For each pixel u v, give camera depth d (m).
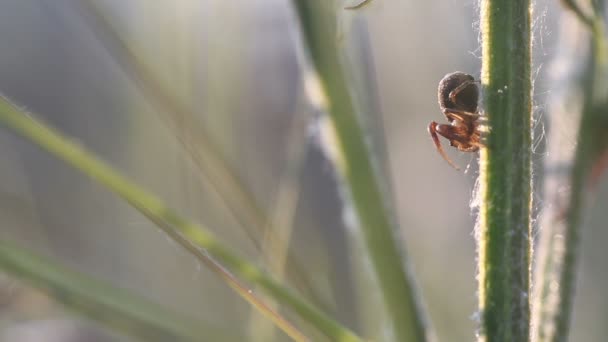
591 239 0.23
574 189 0.14
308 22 0.15
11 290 0.19
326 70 0.15
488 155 0.13
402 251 0.15
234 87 0.23
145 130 0.23
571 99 0.15
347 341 0.14
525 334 0.13
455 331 0.21
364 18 0.17
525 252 0.13
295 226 0.20
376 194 0.15
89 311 0.16
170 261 0.23
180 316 0.17
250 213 0.18
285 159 0.22
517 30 0.13
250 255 0.22
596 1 0.14
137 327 0.16
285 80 0.23
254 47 0.24
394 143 0.24
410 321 0.15
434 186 0.23
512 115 0.13
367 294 0.18
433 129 0.16
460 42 0.23
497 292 0.13
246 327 0.21
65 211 0.24
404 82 0.24
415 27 0.23
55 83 0.29
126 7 0.23
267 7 0.24
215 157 0.19
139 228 0.24
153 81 0.19
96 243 0.23
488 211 0.13
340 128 0.15
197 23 0.23
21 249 0.16
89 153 0.15
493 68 0.13
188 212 0.22
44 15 0.31
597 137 0.14
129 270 0.23
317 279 0.19
